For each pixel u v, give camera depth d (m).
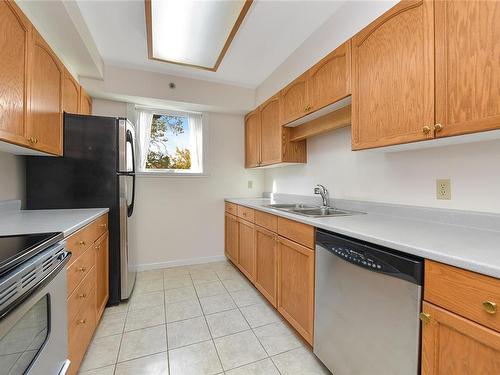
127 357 1.45
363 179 1.85
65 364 0.99
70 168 1.95
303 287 1.54
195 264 3.13
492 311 0.66
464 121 0.94
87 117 1.98
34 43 1.37
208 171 3.20
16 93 1.21
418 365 0.84
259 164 2.87
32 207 1.88
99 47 2.22
